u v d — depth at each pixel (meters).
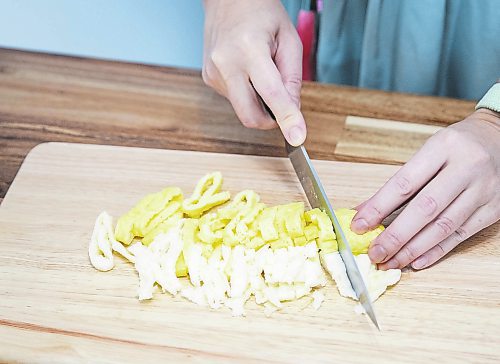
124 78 1.34
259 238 0.96
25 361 0.84
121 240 0.98
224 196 1.03
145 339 0.86
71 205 1.04
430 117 1.21
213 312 0.89
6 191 1.09
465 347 0.84
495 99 0.98
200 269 0.94
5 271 0.95
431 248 0.92
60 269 0.95
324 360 0.84
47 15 1.79
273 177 1.09
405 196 0.92
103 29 1.79
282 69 1.08
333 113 1.22
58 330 0.87
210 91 1.30
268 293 0.90
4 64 1.38
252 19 1.06
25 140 1.19
